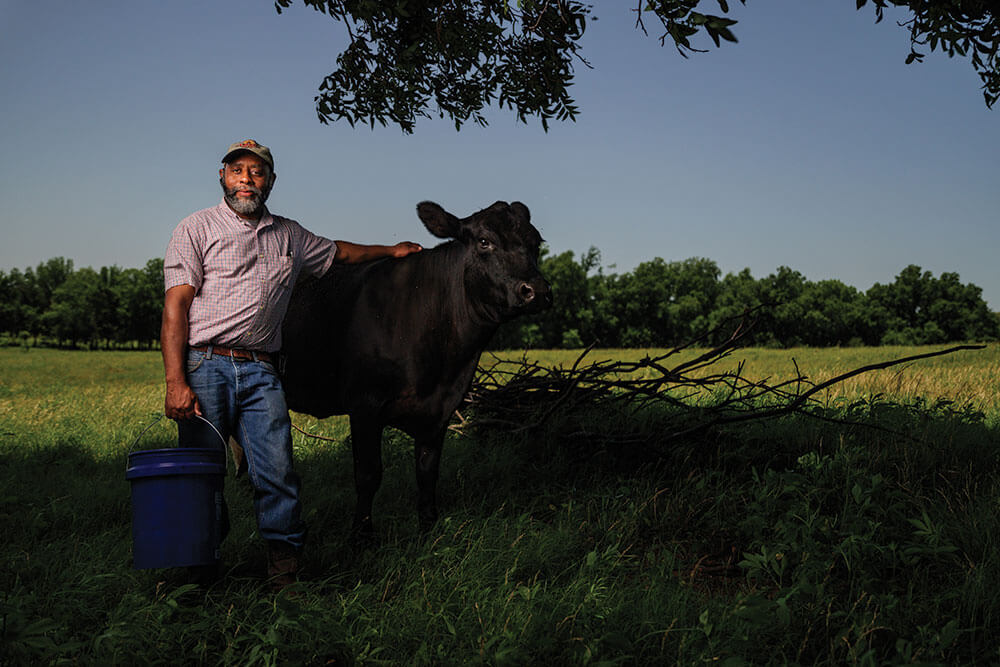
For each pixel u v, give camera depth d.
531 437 5.92
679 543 4.03
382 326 4.09
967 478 4.62
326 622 2.71
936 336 102.00
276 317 3.35
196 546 2.94
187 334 3.08
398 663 2.56
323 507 4.51
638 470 5.16
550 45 4.97
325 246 3.71
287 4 4.73
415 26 5.10
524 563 3.51
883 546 3.46
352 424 4.12
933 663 2.24
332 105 5.67
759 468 5.26
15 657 2.28
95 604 2.97
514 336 98.38
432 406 4.17
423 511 4.18
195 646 2.60
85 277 118.94
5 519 3.96
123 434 7.25
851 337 106.31
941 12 3.81
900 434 5.32
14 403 11.59
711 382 6.13
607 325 108.00
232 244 3.17
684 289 114.25
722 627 2.67
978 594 2.95
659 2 2.91
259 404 3.23
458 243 4.13
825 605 2.96
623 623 2.86
